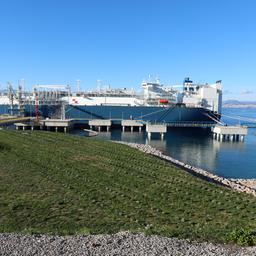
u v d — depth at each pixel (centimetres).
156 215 2284
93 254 1304
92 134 10338
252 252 1320
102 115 12175
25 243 1417
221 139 9381
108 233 1755
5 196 2647
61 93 13300
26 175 3341
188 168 4894
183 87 12825
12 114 12669
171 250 1345
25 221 2111
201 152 7319
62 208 2394
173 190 2944
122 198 2670
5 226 2000
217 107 12425
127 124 11331
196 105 12025
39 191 2809
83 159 4297
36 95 12938
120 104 12756
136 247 1372
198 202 2617
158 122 11450
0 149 4725
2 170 3525
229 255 1303
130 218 2205
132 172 3616
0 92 14775
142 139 9481
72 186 2988
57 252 1323
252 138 10112
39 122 10556
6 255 1299
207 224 2097
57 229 1936
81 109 12238
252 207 2531
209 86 12669
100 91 13450
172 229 1759
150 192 2861
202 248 1374
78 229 1911
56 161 4084
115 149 5338
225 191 2995
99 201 2581
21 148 4950
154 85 12875
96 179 3262
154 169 3822
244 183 4425
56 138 6375
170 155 6825
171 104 12088
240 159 6469
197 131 11619
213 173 5116
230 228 1970
